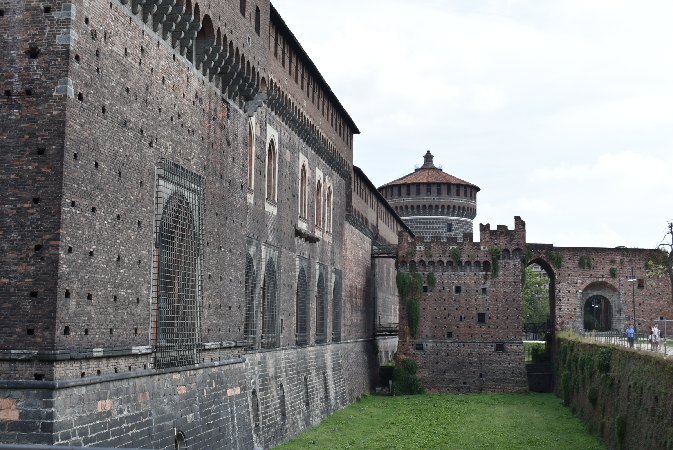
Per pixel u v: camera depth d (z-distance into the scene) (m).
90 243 28.67
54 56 27.38
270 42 55.38
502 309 92.62
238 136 46.44
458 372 92.06
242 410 45.00
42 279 26.56
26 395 26.23
